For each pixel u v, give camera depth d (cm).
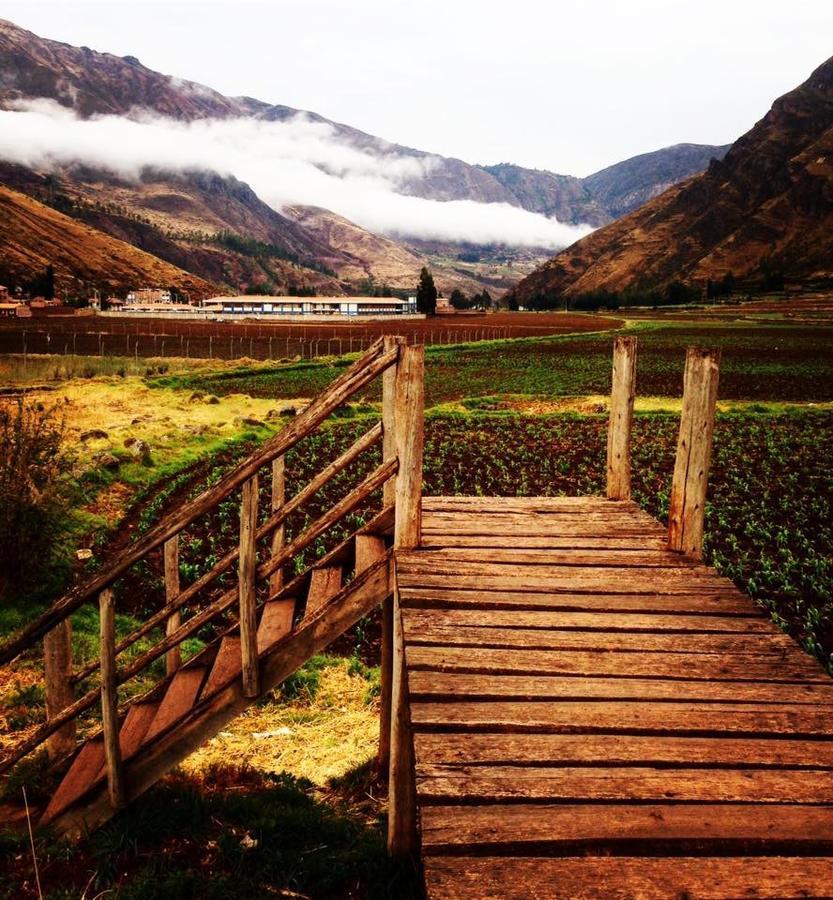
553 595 471
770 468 1970
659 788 287
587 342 7362
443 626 430
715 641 418
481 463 2030
